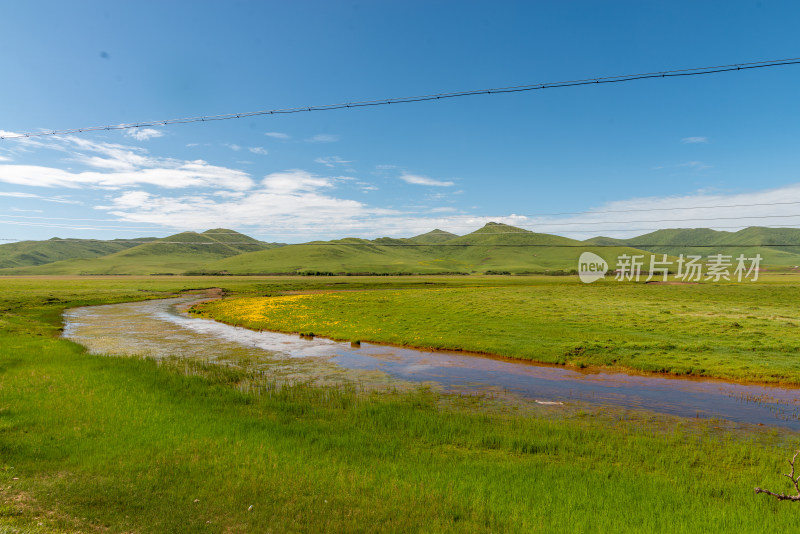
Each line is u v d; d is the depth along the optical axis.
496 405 19.72
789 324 38.38
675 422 17.53
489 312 48.06
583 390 22.33
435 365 28.06
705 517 9.48
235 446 13.29
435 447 14.40
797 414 18.64
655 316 43.94
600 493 10.76
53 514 8.91
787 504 10.26
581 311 48.22
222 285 135.12
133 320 53.31
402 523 9.08
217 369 25.47
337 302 63.66
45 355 27.55
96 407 16.80
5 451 12.25
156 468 11.45
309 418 17.02
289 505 9.70
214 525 8.80
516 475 11.85
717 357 27.86
